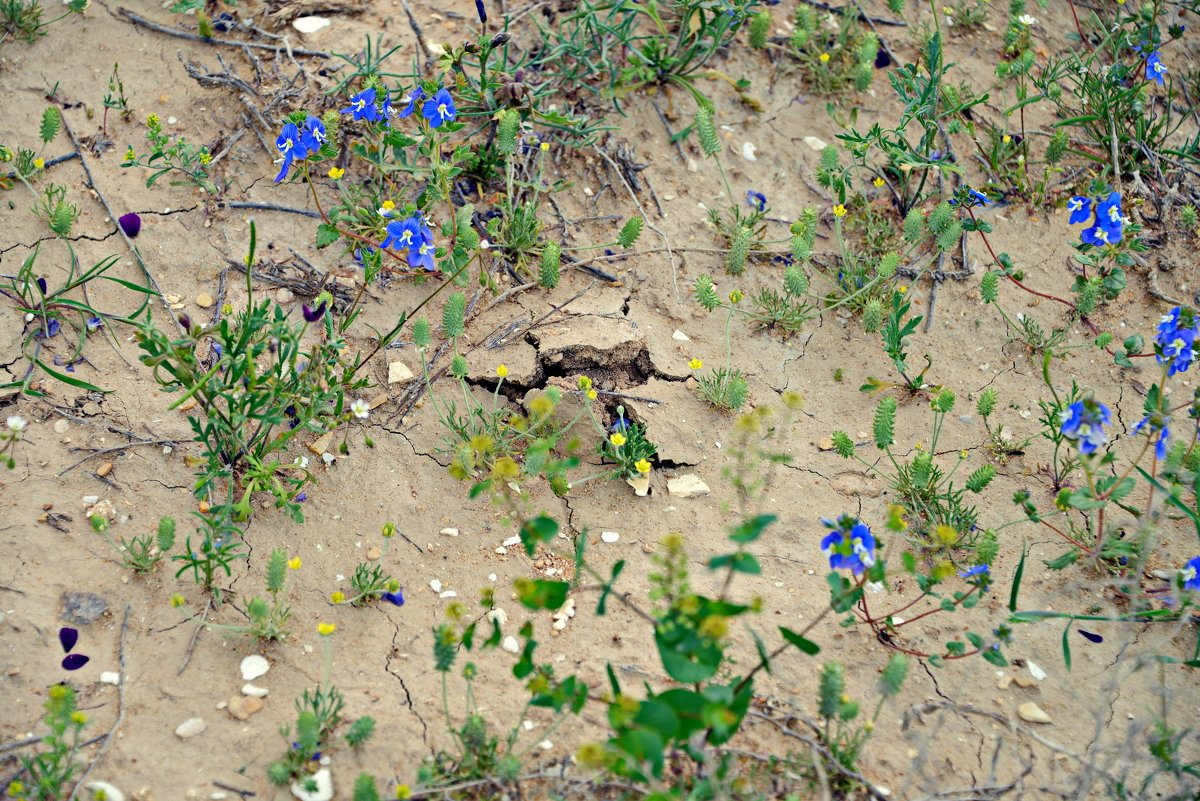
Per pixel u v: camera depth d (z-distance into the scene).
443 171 1.26
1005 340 1.30
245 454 1.22
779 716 1.17
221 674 1.18
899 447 1.26
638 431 1.25
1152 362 1.29
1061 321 1.30
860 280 1.30
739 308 1.30
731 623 1.20
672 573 1.14
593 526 1.23
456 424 1.25
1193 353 1.21
